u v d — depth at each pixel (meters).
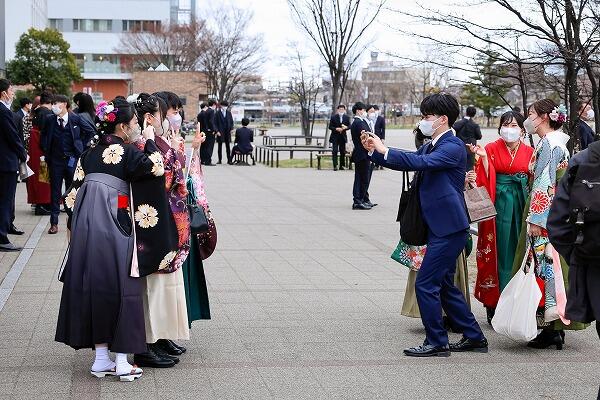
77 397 4.75
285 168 23.47
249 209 13.87
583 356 5.85
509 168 6.45
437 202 5.62
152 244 5.01
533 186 5.82
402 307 6.48
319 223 12.34
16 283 7.71
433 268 5.66
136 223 5.01
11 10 49.12
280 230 11.52
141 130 5.22
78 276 4.98
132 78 50.81
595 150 3.95
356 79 52.44
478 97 29.53
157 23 63.84
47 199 12.48
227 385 5.03
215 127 24.33
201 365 5.44
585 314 4.05
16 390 4.86
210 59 46.41
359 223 12.45
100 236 4.95
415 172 5.84
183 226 5.27
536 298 5.69
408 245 6.27
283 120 67.88
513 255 6.50
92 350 5.70
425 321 5.74
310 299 7.39
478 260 6.61
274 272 8.53
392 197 16.39
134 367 5.12
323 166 24.22
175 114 5.48
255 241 10.50
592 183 3.88
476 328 5.89
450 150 5.52
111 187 5.00
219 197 15.59
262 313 6.85
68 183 11.01
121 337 4.96
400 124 62.53
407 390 5.01
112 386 4.97
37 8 56.59
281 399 4.79
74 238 5.01
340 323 6.58
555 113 5.79
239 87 59.69
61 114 10.66
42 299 7.11
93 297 4.94
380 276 8.45
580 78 9.48
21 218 12.30
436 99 5.62
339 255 9.62
